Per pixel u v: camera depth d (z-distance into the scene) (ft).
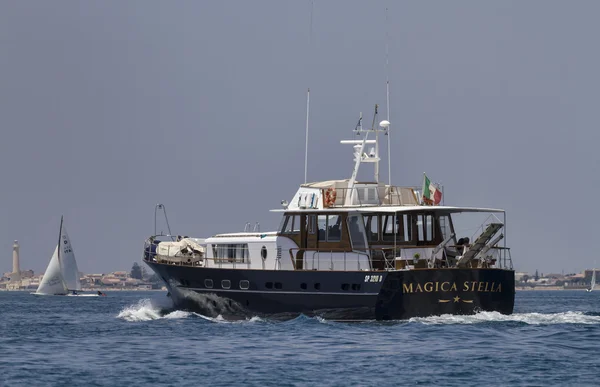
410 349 432.66
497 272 526.57
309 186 573.33
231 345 454.81
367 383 355.56
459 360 402.52
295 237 558.56
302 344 452.76
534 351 426.10
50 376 375.86
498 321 526.16
